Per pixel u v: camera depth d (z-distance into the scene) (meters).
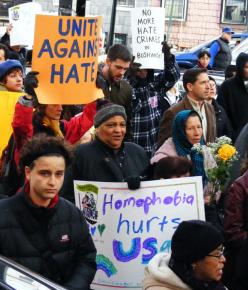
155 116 9.36
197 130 7.04
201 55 15.77
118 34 30.92
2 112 7.38
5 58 11.34
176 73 9.58
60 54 6.67
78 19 6.71
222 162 6.82
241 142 7.80
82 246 5.09
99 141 6.53
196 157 6.96
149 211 5.87
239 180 6.33
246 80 10.48
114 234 5.86
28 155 4.84
